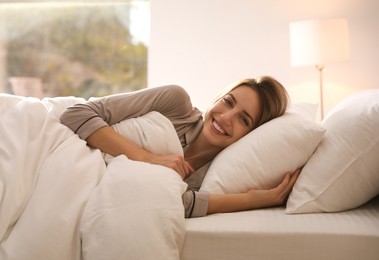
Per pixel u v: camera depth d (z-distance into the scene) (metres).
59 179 1.26
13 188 1.21
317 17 3.29
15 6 3.80
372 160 1.33
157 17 3.52
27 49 3.80
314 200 1.34
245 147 1.50
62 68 3.78
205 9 3.45
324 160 1.38
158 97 1.61
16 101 1.55
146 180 1.24
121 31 3.73
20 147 1.31
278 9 3.35
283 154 1.44
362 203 1.39
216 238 1.20
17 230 1.17
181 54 3.49
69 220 1.18
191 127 1.70
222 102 1.66
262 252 1.18
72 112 1.51
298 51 2.93
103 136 1.47
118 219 1.16
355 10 3.23
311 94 3.32
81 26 3.75
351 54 3.25
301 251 1.17
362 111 1.39
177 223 1.18
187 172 1.49
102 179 1.28
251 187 1.46
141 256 1.11
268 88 1.65
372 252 1.14
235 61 3.42
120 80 3.75
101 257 1.12
